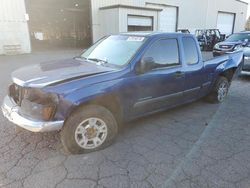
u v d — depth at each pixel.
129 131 3.97
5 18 16.02
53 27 32.19
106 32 20.09
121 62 3.61
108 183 2.64
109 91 3.23
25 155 3.16
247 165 3.02
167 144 3.54
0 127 3.97
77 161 3.05
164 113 4.81
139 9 19.62
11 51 16.61
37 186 2.57
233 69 5.78
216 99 5.45
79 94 2.97
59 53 17.20
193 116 4.69
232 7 31.88
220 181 2.70
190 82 4.50
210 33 20.64
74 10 25.31
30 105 2.96
